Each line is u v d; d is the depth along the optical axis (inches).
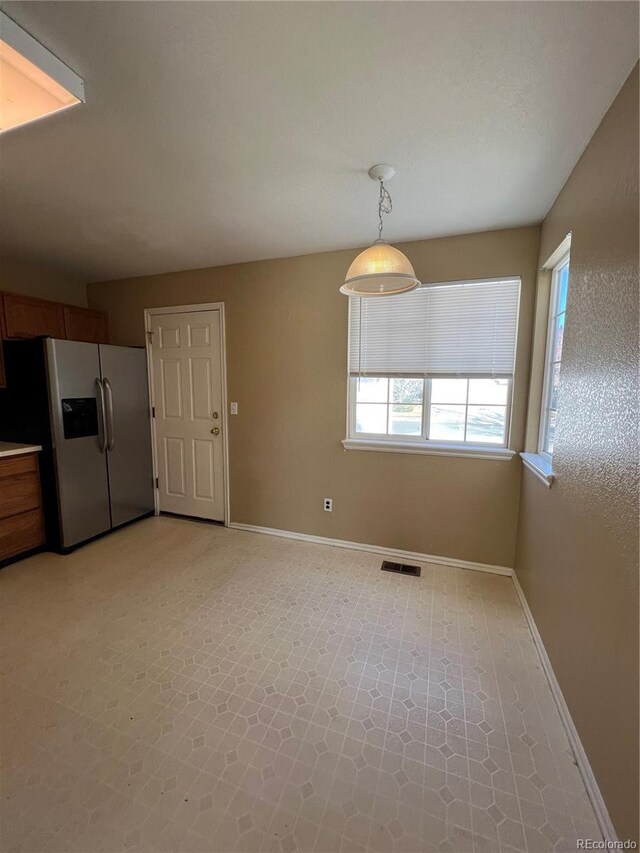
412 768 52.0
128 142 61.0
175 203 82.1
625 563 43.1
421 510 110.2
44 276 132.6
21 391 111.5
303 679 67.0
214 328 129.4
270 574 103.0
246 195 78.7
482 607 88.7
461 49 44.3
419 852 42.9
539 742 55.9
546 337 92.6
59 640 76.2
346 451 116.6
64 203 82.0
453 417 106.9
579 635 55.3
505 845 43.6
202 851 42.8
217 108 53.5
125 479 133.3
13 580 98.6
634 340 42.9
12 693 63.4
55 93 48.0
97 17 40.2
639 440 40.9
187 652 73.2
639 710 38.8
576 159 65.2
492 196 78.7
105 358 124.0
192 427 137.9
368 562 110.3
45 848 42.8
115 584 97.1
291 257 116.4
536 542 81.6
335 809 47.1
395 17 40.4
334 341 114.5
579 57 44.9
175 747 54.4
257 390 125.7
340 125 57.4
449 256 100.1
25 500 108.8
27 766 51.5
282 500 126.6
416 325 105.8
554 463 70.8
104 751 53.7
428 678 67.6
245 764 52.2
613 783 43.4
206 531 131.9
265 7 39.0
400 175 71.2
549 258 84.4
